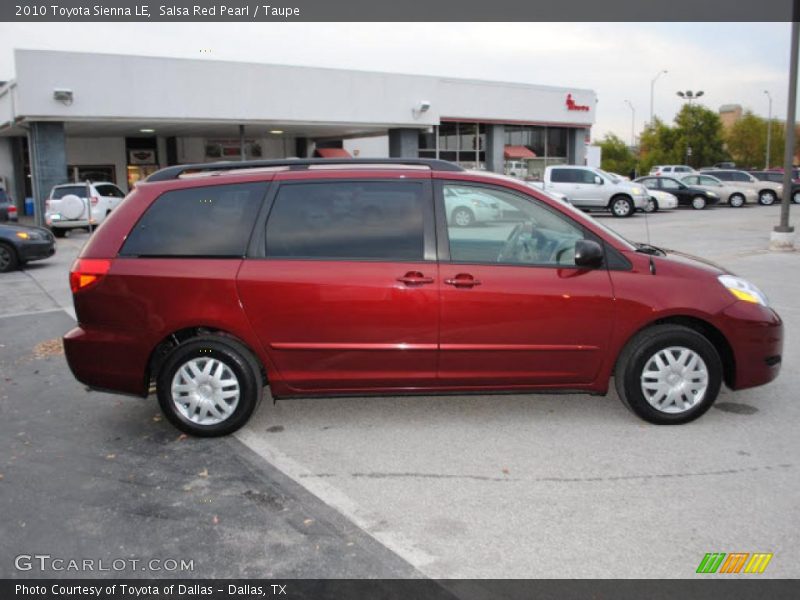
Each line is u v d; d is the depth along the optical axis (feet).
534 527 11.58
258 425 16.52
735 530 11.37
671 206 96.94
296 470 13.97
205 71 82.53
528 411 17.08
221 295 15.20
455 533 11.44
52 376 21.21
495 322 15.21
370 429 16.11
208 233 15.56
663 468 13.71
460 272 15.17
